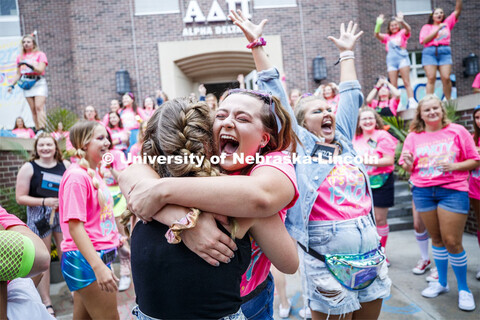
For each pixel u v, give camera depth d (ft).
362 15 35.35
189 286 2.85
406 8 35.86
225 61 34.81
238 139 3.31
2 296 3.43
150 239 3.07
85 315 6.64
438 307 9.94
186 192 2.81
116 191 12.92
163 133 3.18
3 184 14.53
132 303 11.37
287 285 12.21
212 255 2.84
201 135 3.20
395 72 23.80
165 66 32.42
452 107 16.51
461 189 9.67
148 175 3.26
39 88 20.62
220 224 2.97
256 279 3.54
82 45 31.89
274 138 3.59
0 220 3.88
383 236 13.11
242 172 3.60
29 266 3.41
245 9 32.40
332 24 33.01
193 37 32.60
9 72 31.19
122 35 32.17
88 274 6.08
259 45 5.64
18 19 33.32
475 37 37.01
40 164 11.68
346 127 6.90
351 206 5.97
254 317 3.59
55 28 33.68
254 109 3.36
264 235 3.15
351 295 5.69
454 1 36.22
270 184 2.91
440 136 10.11
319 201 5.96
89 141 6.66
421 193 10.41
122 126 21.50
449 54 20.57
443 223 9.84
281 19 32.83
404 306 10.15
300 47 32.91
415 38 35.96
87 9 31.94
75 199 5.88
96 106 31.99
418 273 12.51
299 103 6.73
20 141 15.94
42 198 11.38
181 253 2.91
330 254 5.76
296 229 5.94
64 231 6.21
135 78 32.27
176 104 3.37
